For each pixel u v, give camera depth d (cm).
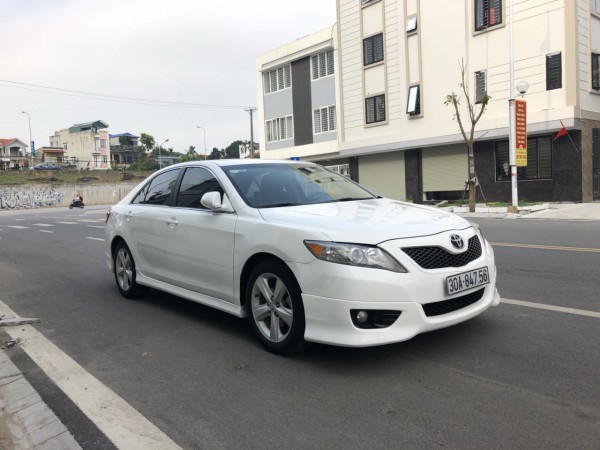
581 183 1812
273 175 498
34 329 513
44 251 1168
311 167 552
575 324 445
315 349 412
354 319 348
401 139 2348
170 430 296
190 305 582
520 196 1981
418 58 2250
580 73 1798
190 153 7262
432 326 355
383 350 401
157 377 375
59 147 8375
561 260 742
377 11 2425
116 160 8700
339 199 480
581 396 311
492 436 271
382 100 2456
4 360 422
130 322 521
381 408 309
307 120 2973
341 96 2678
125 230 601
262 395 336
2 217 3241
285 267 385
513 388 326
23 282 782
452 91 2133
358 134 2608
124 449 278
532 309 494
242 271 423
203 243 464
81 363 411
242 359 402
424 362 374
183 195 525
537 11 1838
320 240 360
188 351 427
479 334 427
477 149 2112
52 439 292
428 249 362
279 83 3167
